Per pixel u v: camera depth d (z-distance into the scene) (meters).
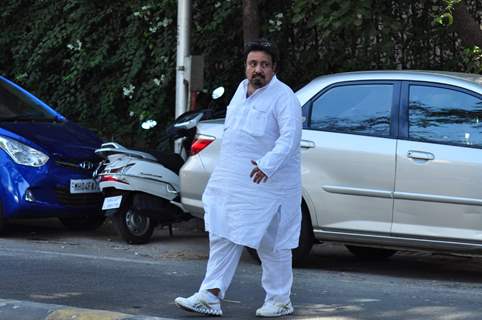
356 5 15.06
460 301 10.66
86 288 11.14
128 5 21.28
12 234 16.28
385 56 18.53
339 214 12.27
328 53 19.22
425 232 11.70
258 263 13.41
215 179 9.23
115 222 15.27
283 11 19.53
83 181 15.66
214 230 9.17
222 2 19.89
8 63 23.55
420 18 18.48
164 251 14.73
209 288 9.29
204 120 13.80
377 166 12.00
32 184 15.08
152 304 10.20
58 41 21.62
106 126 21.95
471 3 18.70
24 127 15.80
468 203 11.41
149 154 15.17
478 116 11.70
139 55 20.78
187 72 17.19
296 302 10.39
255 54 8.99
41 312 9.43
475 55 17.58
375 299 10.67
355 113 12.43
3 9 22.88
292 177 9.15
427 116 11.98
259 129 8.99
